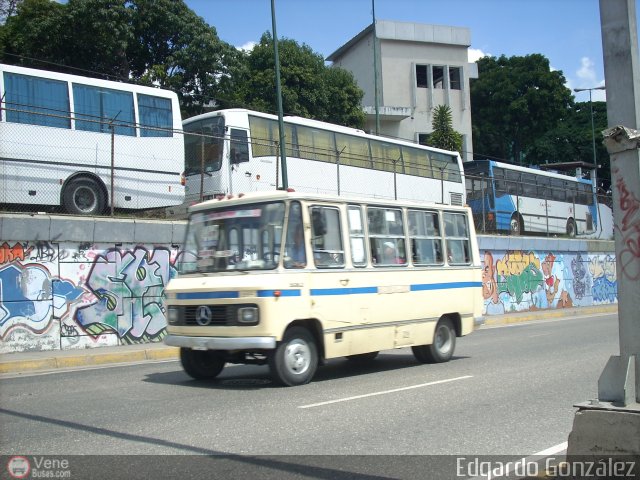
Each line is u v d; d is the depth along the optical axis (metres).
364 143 24.73
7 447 6.30
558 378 10.22
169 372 11.68
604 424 4.72
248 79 37.19
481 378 10.29
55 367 12.84
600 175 56.31
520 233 32.81
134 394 9.23
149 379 10.80
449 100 48.22
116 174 17.06
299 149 22.16
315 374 11.00
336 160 22.72
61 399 8.94
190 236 10.32
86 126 16.55
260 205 9.77
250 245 9.66
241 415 7.62
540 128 55.81
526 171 33.94
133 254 16.23
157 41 33.38
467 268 12.86
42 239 14.63
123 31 30.44
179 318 9.77
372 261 10.80
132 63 33.97
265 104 35.94
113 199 16.61
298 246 9.64
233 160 20.06
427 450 6.12
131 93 17.55
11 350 14.05
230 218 9.96
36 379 11.12
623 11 4.93
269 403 8.32
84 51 31.64
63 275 14.97
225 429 6.94
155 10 31.88
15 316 14.18
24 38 30.97
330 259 10.09
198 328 9.49
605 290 33.72
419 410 7.87
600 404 4.86
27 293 14.39
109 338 15.63
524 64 55.38
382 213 11.18
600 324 21.47
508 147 57.03
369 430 6.88
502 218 31.36
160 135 18.02
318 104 38.75
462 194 29.02
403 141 26.55
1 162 15.08
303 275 9.58
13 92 15.43
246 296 9.08
